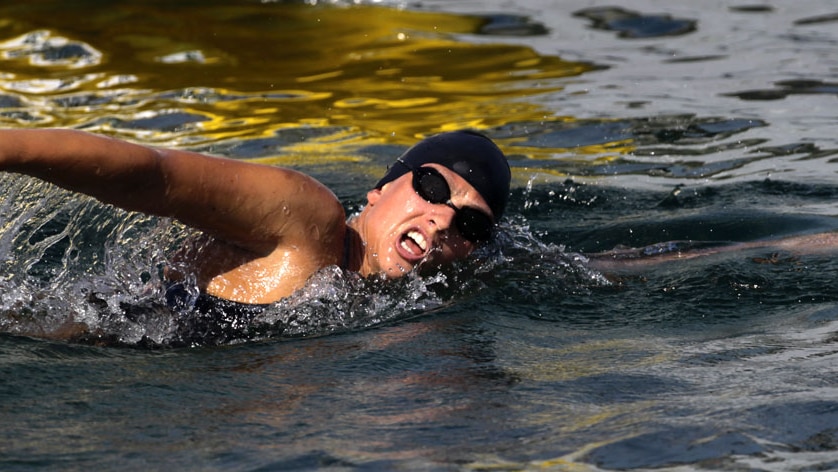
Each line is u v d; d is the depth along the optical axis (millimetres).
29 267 13562
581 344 11961
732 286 13992
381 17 33156
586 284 14188
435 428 9383
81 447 8898
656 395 10242
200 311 12375
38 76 26844
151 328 12062
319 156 21641
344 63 28781
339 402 10023
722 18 32219
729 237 17078
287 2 34594
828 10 32500
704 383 10578
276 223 12500
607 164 21047
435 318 12758
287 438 9148
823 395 10148
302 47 30172
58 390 10180
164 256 13297
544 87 26422
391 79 27359
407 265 13562
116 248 13539
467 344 11867
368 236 13688
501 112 24656
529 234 16047
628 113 24125
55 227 15359
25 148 10398
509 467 8633
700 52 28828
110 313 12312
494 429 9398
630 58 28625
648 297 13719
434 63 28719
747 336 12172
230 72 27766
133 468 8516
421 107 25188
